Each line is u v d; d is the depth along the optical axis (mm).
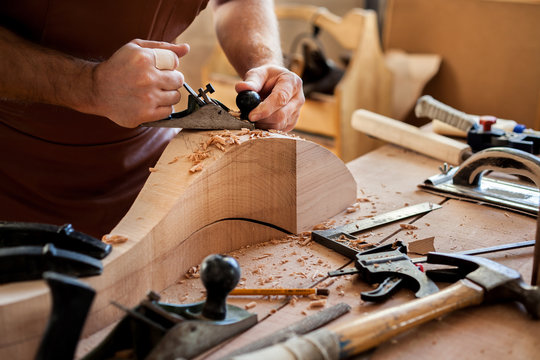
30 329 773
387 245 1079
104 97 1111
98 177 1487
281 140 1137
